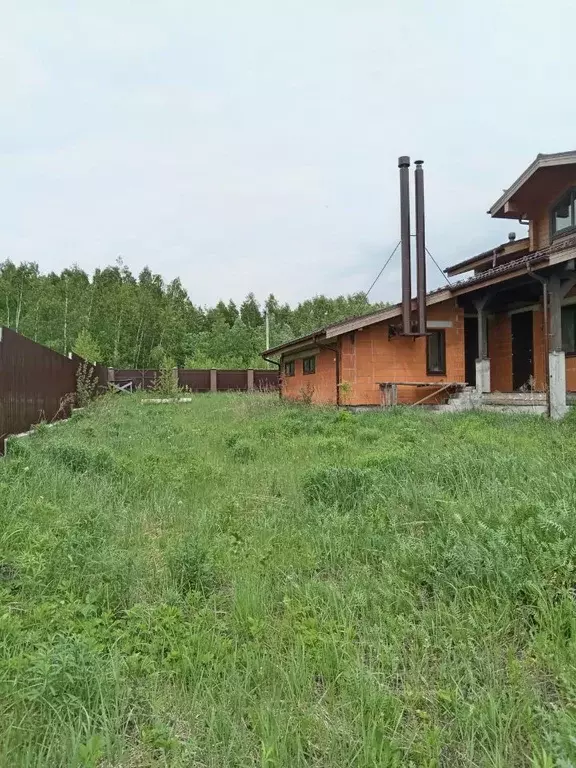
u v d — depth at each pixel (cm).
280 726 202
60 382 1368
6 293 3825
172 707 223
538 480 468
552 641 256
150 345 4072
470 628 271
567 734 191
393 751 191
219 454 794
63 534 393
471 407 1336
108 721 205
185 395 2550
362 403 1430
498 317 1566
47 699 213
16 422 884
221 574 354
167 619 282
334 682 234
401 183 1421
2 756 188
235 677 235
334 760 191
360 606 302
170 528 457
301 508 493
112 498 524
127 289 4275
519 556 315
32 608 294
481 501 434
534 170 1256
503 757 193
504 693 222
